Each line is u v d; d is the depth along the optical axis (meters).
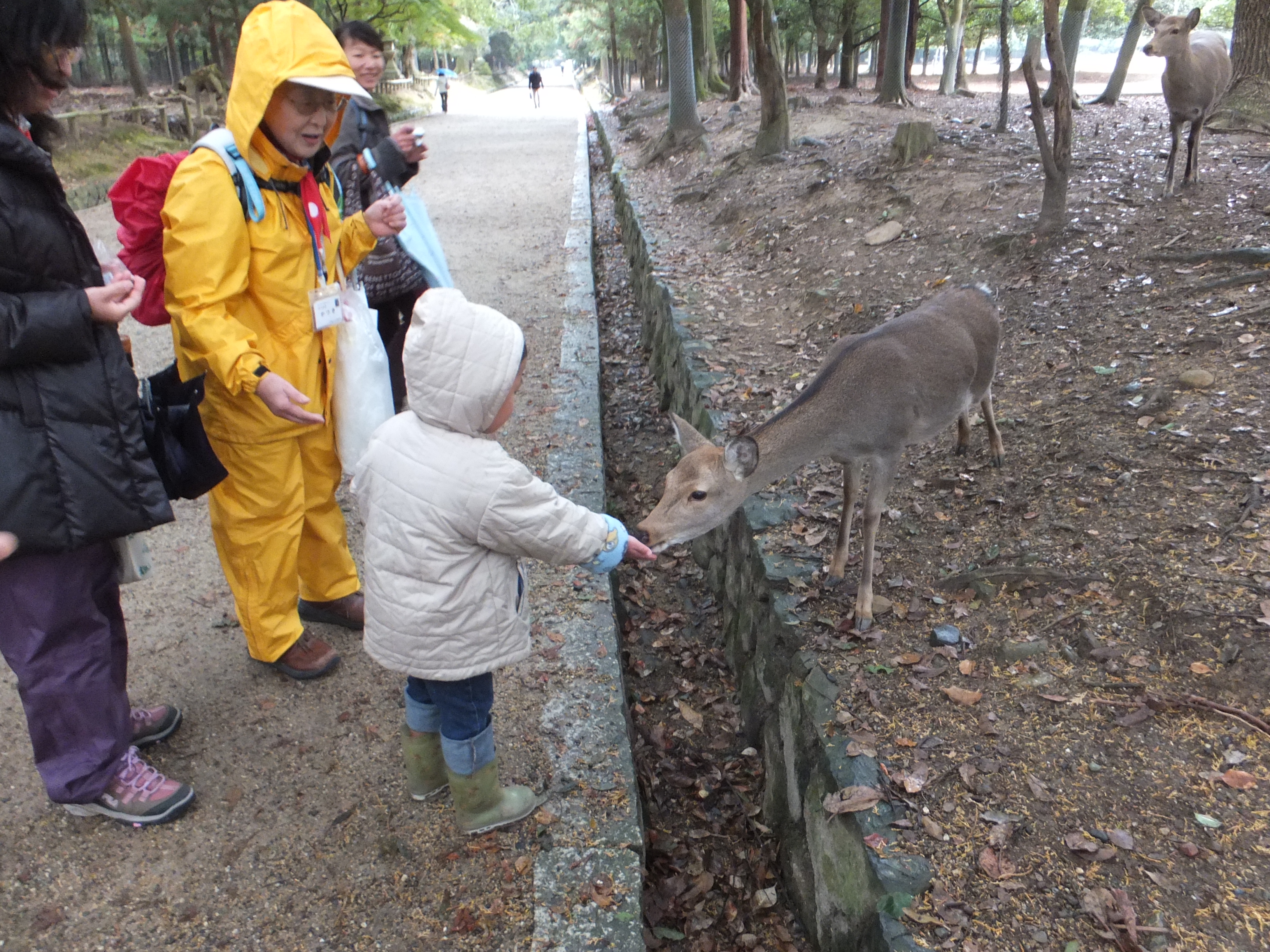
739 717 4.28
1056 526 3.77
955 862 2.47
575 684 3.53
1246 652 2.90
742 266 8.99
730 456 3.17
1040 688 3.04
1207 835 2.44
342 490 5.18
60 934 2.53
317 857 2.78
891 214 8.48
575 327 8.04
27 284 2.29
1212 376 4.47
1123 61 14.73
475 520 2.32
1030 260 6.67
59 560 2.50
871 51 34.28
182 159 2.82
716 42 29.48
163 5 20.34
